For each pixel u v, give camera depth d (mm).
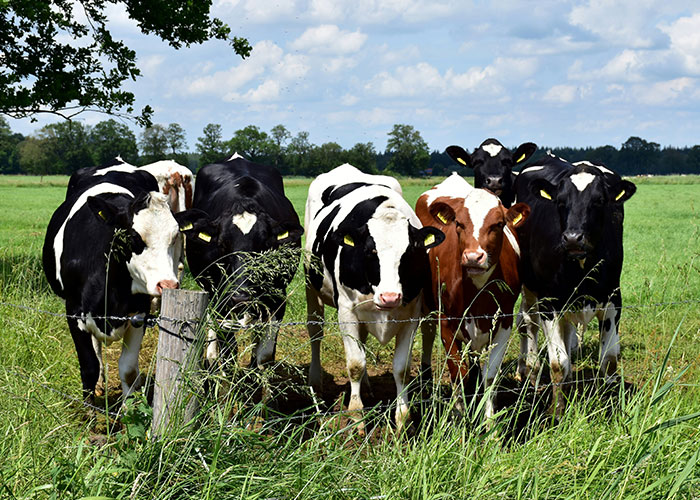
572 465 3523
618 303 5934
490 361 5633
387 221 5293
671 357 5875
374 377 7129
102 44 11844
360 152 128625
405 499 3318
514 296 5816
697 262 12562
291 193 53656
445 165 186250
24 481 3295
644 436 3730
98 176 6676
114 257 5121
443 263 5777
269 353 5953
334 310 9094
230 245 5883
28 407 4066
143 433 3334
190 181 10312
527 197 6906
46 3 11016
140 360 7051
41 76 11203
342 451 3492
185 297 3576
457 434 3783
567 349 6301
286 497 3188
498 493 3334
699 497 3428
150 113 11859
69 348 6340
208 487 2971
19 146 137875
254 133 124250
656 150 180875
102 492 3061
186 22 12273
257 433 3488
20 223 23500
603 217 5535
